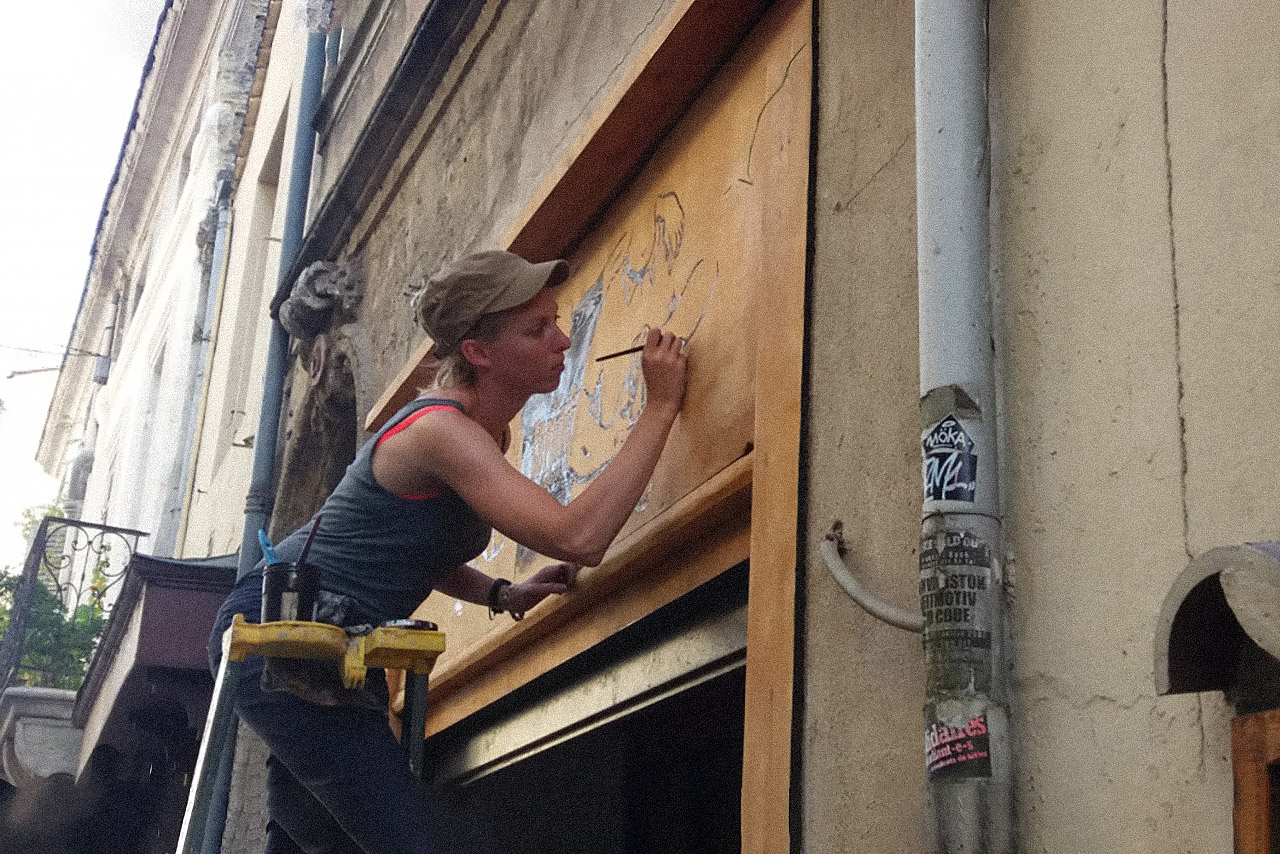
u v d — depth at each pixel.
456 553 2.54
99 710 8.92
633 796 4.32
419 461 2.41
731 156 2.72
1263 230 1.45
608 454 3.01
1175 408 1.52
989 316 1.81
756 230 2.55
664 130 3.08
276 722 2.41
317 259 7.26
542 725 3.56
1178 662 1.24
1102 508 1.59
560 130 4.24
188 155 17.03
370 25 7.42
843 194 2.26
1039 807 1.58
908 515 1.91
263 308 9.30
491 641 3.55
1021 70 1.88
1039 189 1.80
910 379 1.97
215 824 6.14
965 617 1.65
